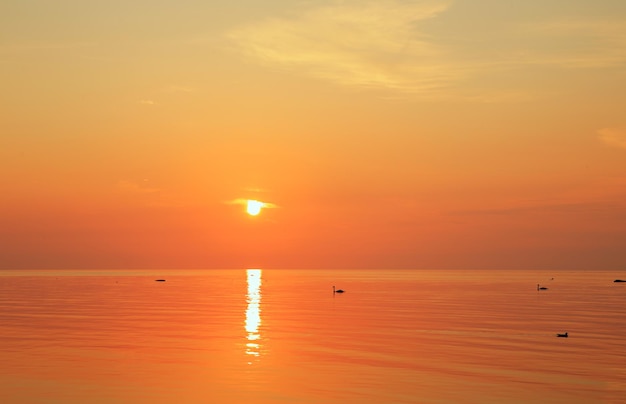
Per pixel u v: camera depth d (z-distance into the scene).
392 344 50.16
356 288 177.62
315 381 35.09
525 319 72.69
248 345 49.38
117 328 61.88
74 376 36.28
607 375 36.78
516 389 33.19
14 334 56.34
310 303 105.25
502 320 71.38
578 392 32.53
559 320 71.25
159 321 69.81
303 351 46.12
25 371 37.81
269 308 92.56
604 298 121.69
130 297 123.94
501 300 114.38
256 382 34.91
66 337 54.16
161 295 133.00
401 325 65.50
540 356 43.78
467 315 78.69
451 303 105.25
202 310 88.00
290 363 40.84
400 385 34.12
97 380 35.22
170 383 34.53
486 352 45.78
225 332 58.44
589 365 40.16
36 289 161.50
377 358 43.03
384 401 30.72
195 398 31.22
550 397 31.50
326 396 31.62
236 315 78.81
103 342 50.81
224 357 43.22
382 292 150.25
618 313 82.25
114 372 37.53
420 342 51.31
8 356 43.44
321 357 43.31
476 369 38.78
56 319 72.06
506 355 44.34
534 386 33.88
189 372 37.59
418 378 35.94
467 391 32.72
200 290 160.88
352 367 39.44
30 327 62.59
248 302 108.00
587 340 52.75
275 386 33.88
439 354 44.72
